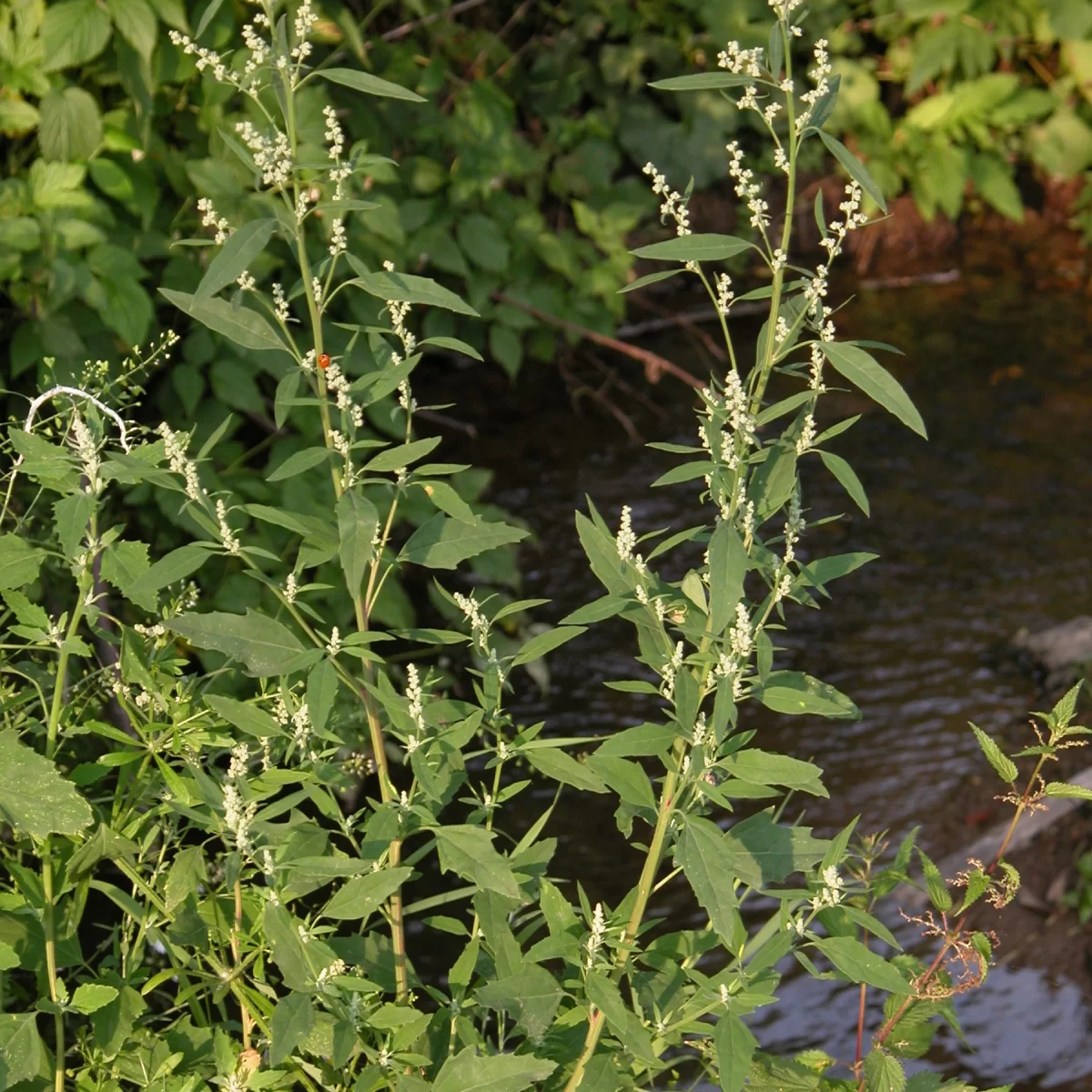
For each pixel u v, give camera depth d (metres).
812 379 1.72
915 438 6.72
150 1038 1.87
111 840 1.74
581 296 6.34
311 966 1.64
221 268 1.56
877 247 8.79
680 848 1.58
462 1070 1.65
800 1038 3.31
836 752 4.45
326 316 4.63
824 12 9.14
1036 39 9.52
